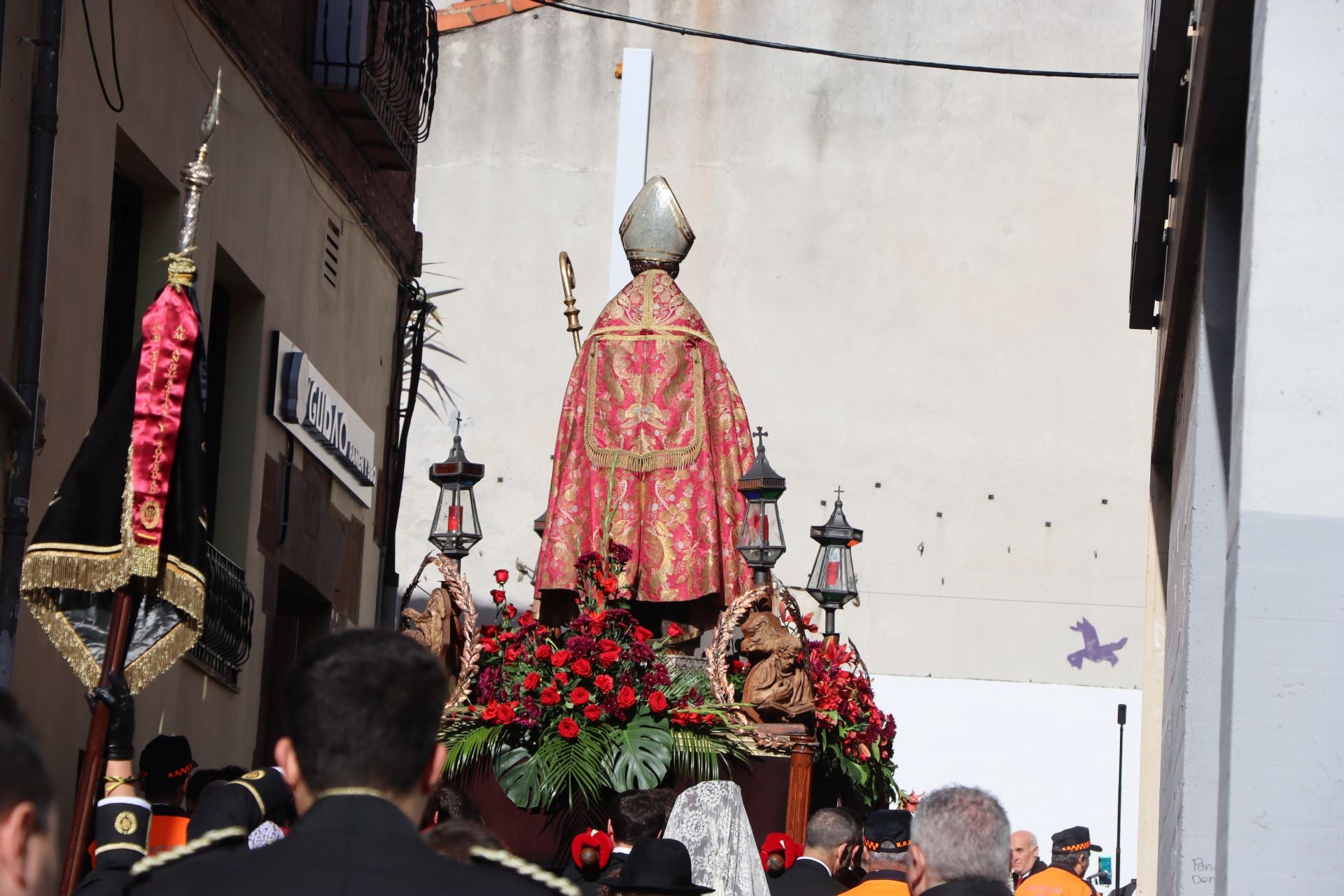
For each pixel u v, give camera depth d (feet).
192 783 29.37
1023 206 101.65
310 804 13.24
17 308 36.60
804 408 100.01
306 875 12.65
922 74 102.73
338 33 57.00
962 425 99.86
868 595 98.07
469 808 30.22
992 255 101.30
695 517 45.32
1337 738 21.98
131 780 21.47
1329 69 22.85
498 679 38.55
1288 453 22.38
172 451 25.57
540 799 36.81
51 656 39.09
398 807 13.15
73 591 26.18
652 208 47.91
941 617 97.91
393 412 69.82
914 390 100.12
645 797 29.89
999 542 98.68
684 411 45.91
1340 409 22.36
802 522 98.78
